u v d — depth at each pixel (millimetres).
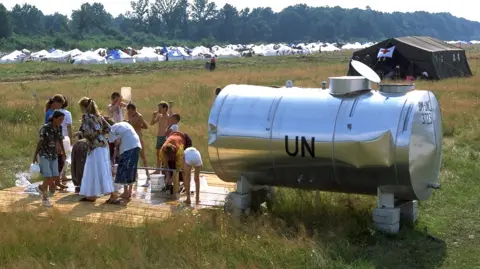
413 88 8953
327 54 95938
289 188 10500
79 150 10773
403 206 9195
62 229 8281
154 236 8039
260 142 9047
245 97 9430
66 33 144000
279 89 9445
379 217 8648
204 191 10922
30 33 144250
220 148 9391
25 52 80188
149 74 46250
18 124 17969
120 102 12633
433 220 9445
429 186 9031
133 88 30531
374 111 8492
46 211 9492
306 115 8844
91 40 138375
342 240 8141
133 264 7199
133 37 156500
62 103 11711
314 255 7496
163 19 185250
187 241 7887
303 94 9156
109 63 68938
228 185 11406
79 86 32656
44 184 9945
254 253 7559
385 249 8055
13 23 147125
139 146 10250
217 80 35562
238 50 101875
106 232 8148
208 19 192125
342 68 45906
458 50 37938
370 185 8719
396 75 34625
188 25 187750
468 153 14133
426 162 8828
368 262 7539
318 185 9070
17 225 8375
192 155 9852
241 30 195625
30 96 26844
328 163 8703
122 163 10156
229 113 9359
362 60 35594
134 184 11555
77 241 7906
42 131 9844
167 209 9695
